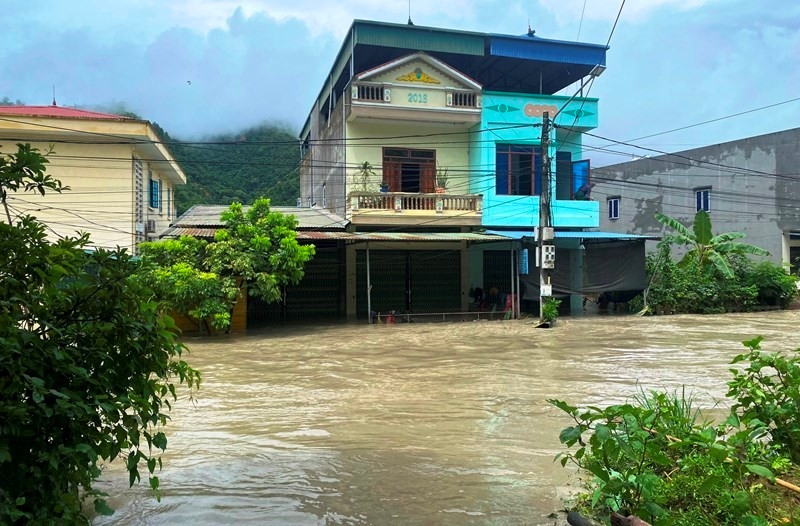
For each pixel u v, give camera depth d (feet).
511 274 68.90
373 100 64.34
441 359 38.60
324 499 15.08
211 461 18.15
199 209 73.00
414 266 71.10
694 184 103.04
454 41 67.92
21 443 9.65
